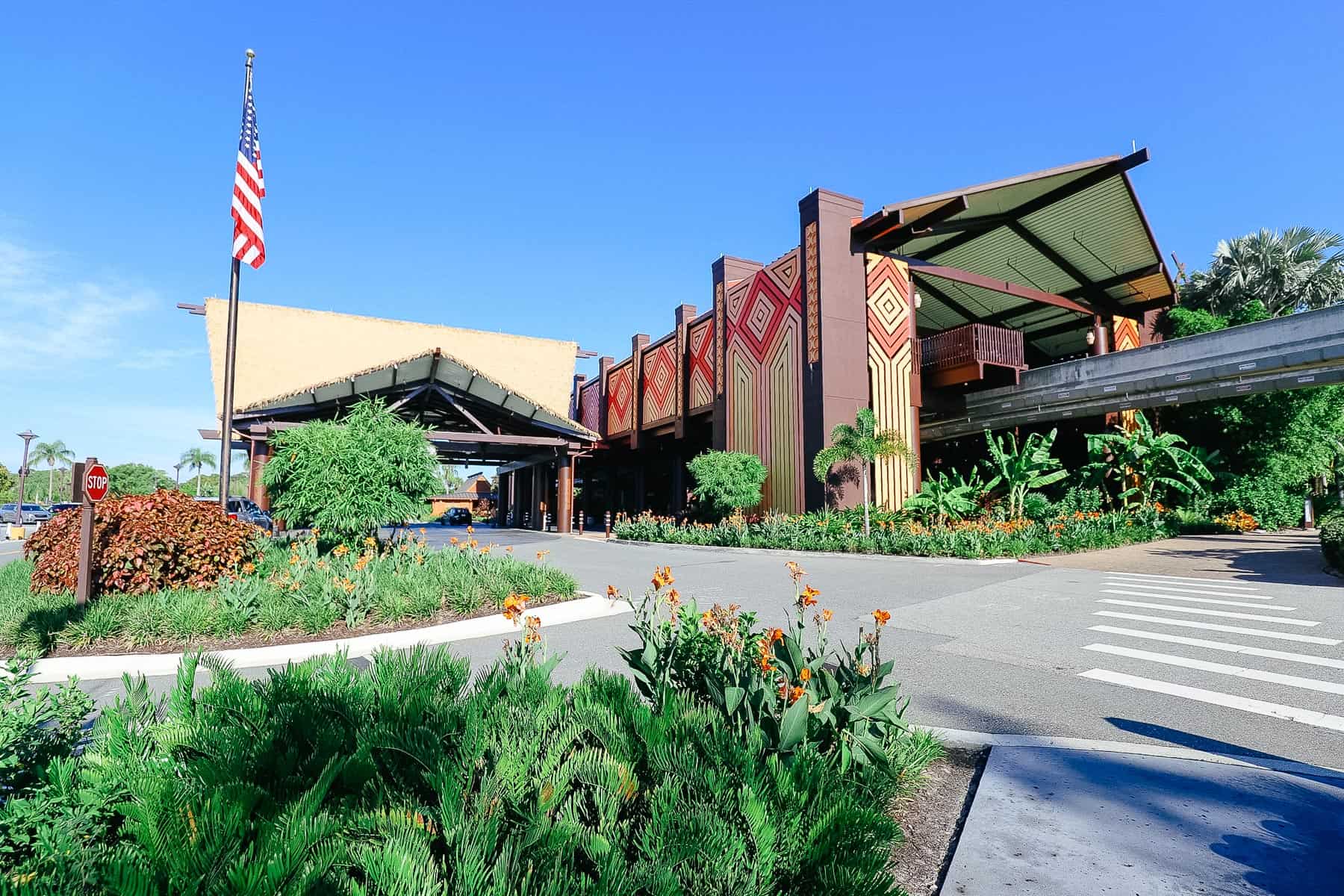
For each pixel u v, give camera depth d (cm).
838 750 317
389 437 1271
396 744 235
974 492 2188
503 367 3634
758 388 2456
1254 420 2272
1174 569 1262
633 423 3512
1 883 175
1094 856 291
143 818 186
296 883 160
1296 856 291
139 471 7219
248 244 1278
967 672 621
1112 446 2183
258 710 260
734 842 201
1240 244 2872
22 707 266
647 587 1156
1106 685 575
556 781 221
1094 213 2262
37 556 973
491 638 786
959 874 277
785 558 1711
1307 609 850
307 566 983
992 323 2948
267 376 2958
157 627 746
